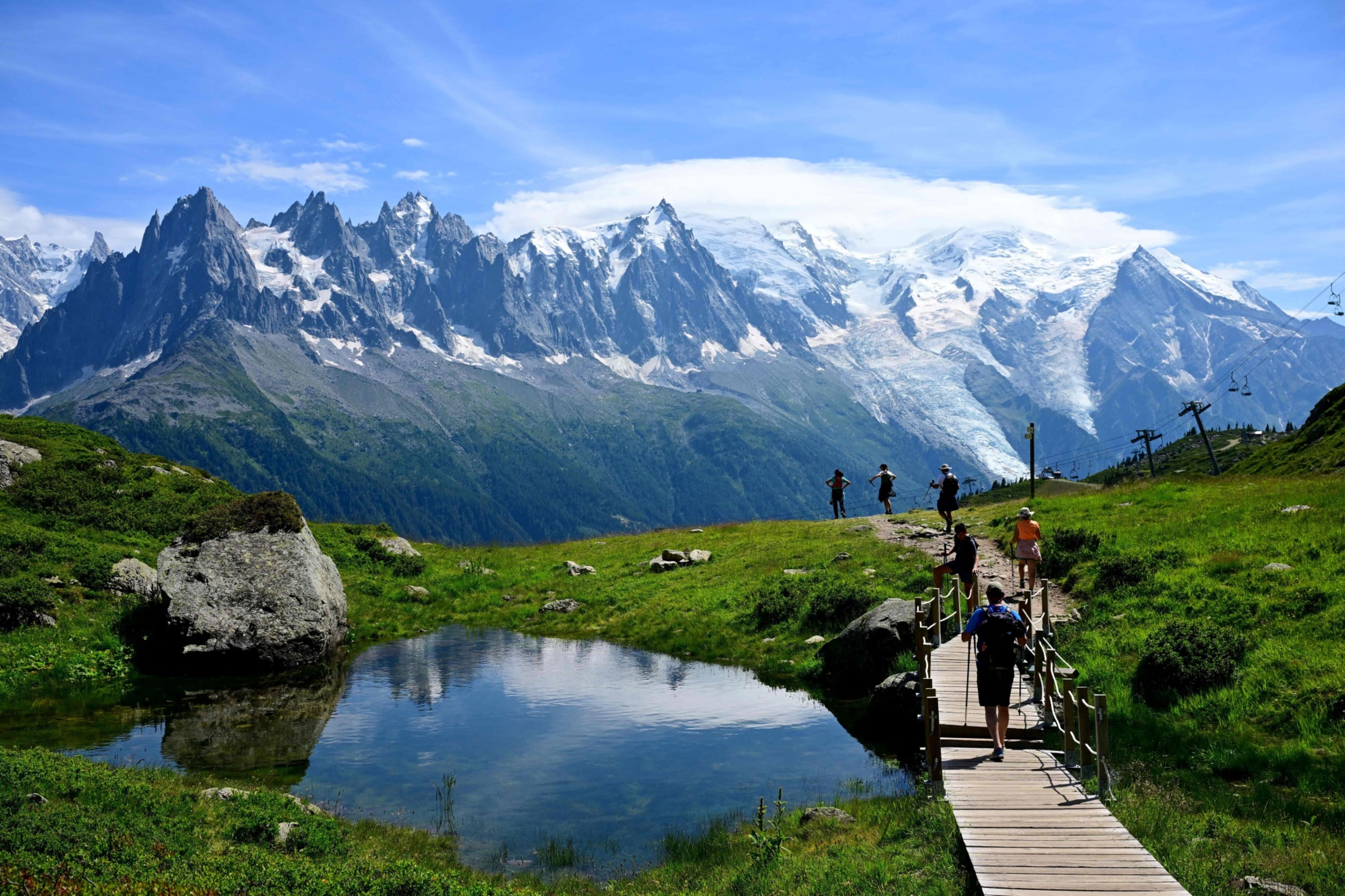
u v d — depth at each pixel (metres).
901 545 46.34
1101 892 12.29
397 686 32.25
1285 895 13.28
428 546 63.97
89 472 46.69
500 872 17.39
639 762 23.91
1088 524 42.03
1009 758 18.52
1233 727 21.38
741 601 41.38
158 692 31.06
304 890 12.75
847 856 15.88
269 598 35.06
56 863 11.85
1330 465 55.31
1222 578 30.02
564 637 41.06
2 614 32.81
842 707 28.66
